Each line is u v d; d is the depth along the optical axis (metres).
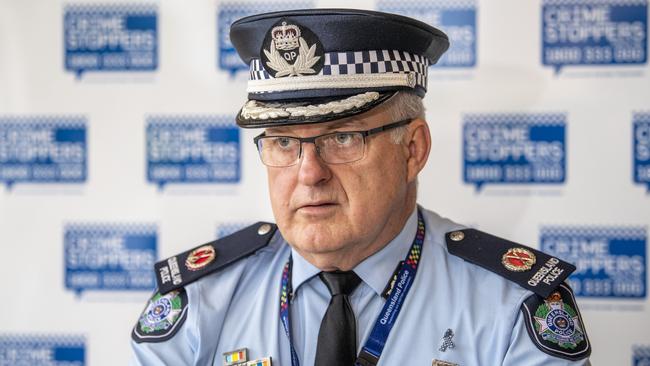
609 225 2.63
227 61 2.76
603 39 2.61
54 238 2.83
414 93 1.80
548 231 2.66
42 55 2.81
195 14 2.76
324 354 1.75
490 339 1.77
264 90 1.73
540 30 2.63
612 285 2.64
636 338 2.64
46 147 2.82
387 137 1.72
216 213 2.78
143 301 2.82
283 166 1.71
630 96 2.60
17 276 2.84
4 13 2.81
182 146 2.78
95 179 2.81
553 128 2.64
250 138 2.77
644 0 2.58
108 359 2.83
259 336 1.86
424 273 1.88
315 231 1.69
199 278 1.97
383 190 1.72
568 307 1.79
